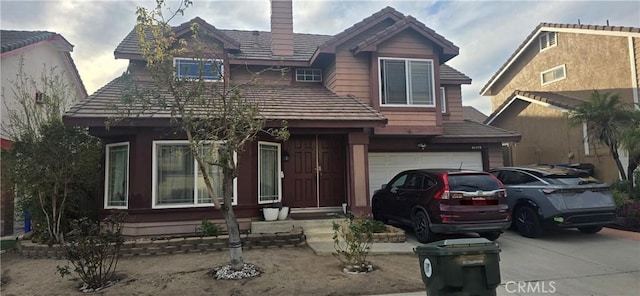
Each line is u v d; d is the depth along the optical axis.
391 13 12.77
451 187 7.95
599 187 8.83
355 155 10.45
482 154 13.65
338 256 7.23
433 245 3.88
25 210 8.98
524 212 9.28
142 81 11.12
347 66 12.08
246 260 7.03
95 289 5.68
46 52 14.62
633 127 11.32
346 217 7.96
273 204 9.59
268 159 10.16
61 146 8.37
